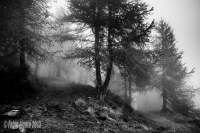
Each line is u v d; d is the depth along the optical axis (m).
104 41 12.38
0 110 6.23
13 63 9.83
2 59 8.57
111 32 11.98
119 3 11.39
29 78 11.55
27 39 9.28
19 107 7.31
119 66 11.70
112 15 12.20
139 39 10.69
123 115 10.67
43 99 10.35
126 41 10.83
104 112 9.43
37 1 10.52
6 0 7.89
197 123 14.12
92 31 12.73
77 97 10.94
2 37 7.95
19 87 9.73
